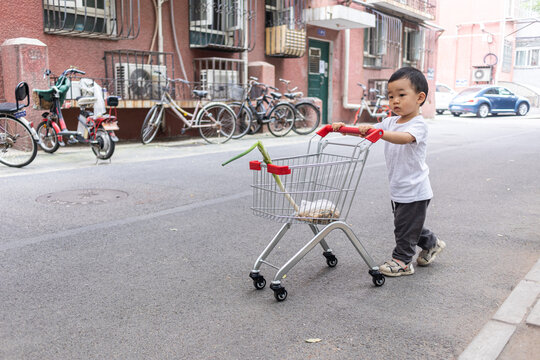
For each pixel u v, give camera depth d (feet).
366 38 60.49
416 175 10.44
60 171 23.04
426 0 71.41
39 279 10.40
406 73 9.98
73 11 32.65
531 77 119.65
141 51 34.35
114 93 33.88
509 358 7.51
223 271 11.09
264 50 45.93
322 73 54.19
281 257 12.02
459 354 7.61
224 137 38.19
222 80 39.47
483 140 40.42
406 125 10.20
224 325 8.50
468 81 108.27
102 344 7.80
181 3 38.68
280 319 8.76
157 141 36.19
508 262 11.80
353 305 9.37
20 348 7.64
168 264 11.43
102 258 11.73
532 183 21.84
